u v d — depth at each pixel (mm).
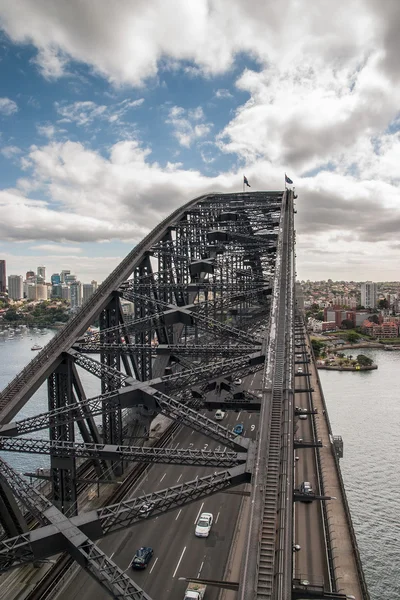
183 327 74312
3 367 160875
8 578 34344
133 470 52406
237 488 52750
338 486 53000
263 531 21938
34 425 32312
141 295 51781
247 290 58281
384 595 60844
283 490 23922
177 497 24609
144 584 35719
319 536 43000
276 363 36438
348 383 177000
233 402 38094
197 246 73000
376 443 109125
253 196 95375
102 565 20875
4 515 33438
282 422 29500
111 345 40531
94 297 49781
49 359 38438
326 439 66938
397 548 69375
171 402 32156
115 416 47844
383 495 84625
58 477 36500
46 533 21922
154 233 68688
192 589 34688
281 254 60906
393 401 147500
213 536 42750
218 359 41500
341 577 36781
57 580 34594
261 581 19641
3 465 26453
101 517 22938
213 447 62625
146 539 42438
